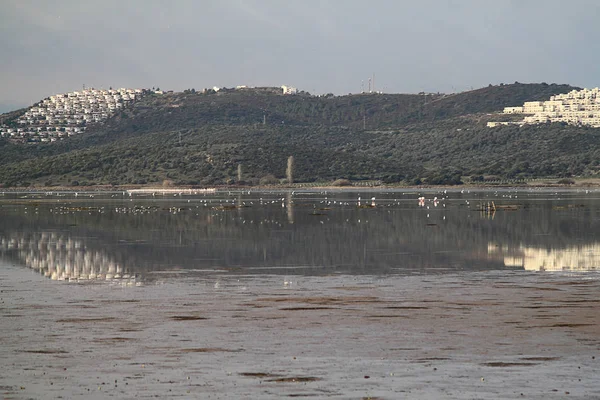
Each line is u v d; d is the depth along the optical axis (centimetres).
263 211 13575
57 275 5331
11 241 8075
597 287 4622
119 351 3062
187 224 10469
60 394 2531
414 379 2683
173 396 2516
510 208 13912
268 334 3344
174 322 3603
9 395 2522
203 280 5038
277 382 2658
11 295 4409
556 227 9538
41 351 3064
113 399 2486
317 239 8088
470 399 2481
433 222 10556
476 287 4653
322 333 3356
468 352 3025
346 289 4606
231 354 3014
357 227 9738
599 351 3030
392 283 4856
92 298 4294
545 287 4634
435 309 3900
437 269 5556
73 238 8431
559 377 2697
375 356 2977
